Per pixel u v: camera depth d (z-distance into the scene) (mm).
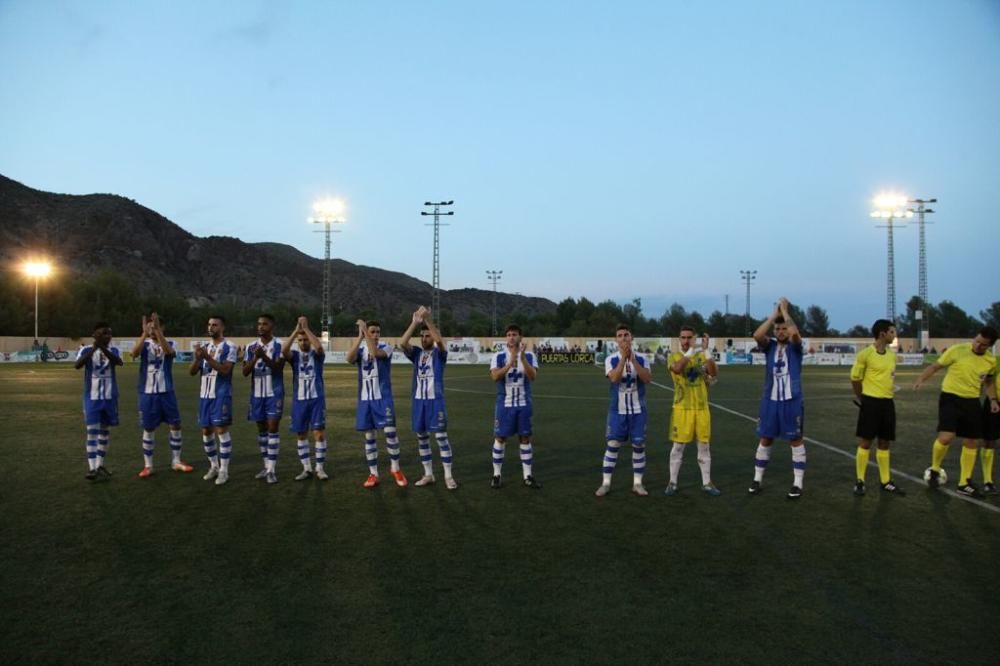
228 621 4406
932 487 8555
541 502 7711
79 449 11258
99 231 165500
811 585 5082
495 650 3982
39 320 62219
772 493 8242
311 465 9281
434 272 49438
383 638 4145
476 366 45188
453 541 6168
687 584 5086
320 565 5504
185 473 9367
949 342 52406
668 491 8141
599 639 4137
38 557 5711
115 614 4527
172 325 77938
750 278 71062
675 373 8156
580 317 82750
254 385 8766
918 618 4492
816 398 21766
